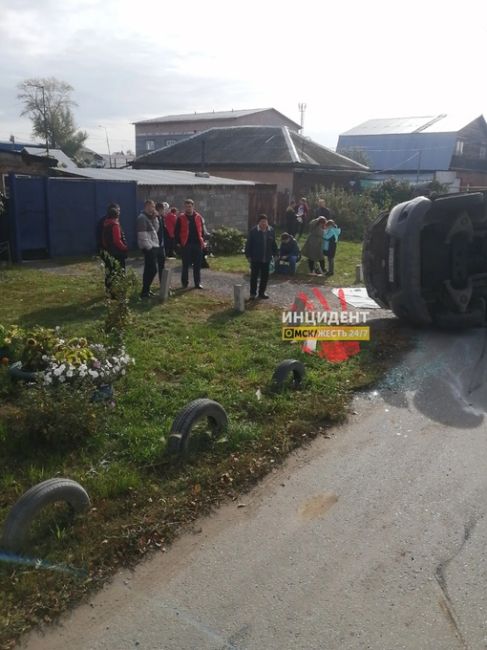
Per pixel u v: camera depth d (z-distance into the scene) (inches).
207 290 464.8
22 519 144.7
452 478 189.8
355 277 537.3
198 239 462.9
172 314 377.1
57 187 615.8
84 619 129.3
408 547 155.4
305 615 132.0
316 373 272.4
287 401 238.2
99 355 241.9
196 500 171.5
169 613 131.8
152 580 141.6
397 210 345.1
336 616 132.0
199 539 156.9
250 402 232.8
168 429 206.5
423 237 345.1
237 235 696.4
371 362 293.7
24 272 532.7
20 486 174.4
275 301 432.5
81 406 199.2
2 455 190.7
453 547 155.6
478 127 1721.2
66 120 2475.4
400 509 172.6
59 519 156.9
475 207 338.3
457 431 223.0
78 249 645.9
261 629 128.0
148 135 2775.6
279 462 196.7
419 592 139.2
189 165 1261.1
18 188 586.2
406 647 123.7
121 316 321.4
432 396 255.4
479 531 162.4
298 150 1203.2
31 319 358.9
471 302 356.2
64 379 217.0
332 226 544.4
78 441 197.8
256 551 152.9
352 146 1792.6
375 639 125.6
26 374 235.3
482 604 135.7
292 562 149.1
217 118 2549.2
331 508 172.2
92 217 650.8
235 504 172.7
